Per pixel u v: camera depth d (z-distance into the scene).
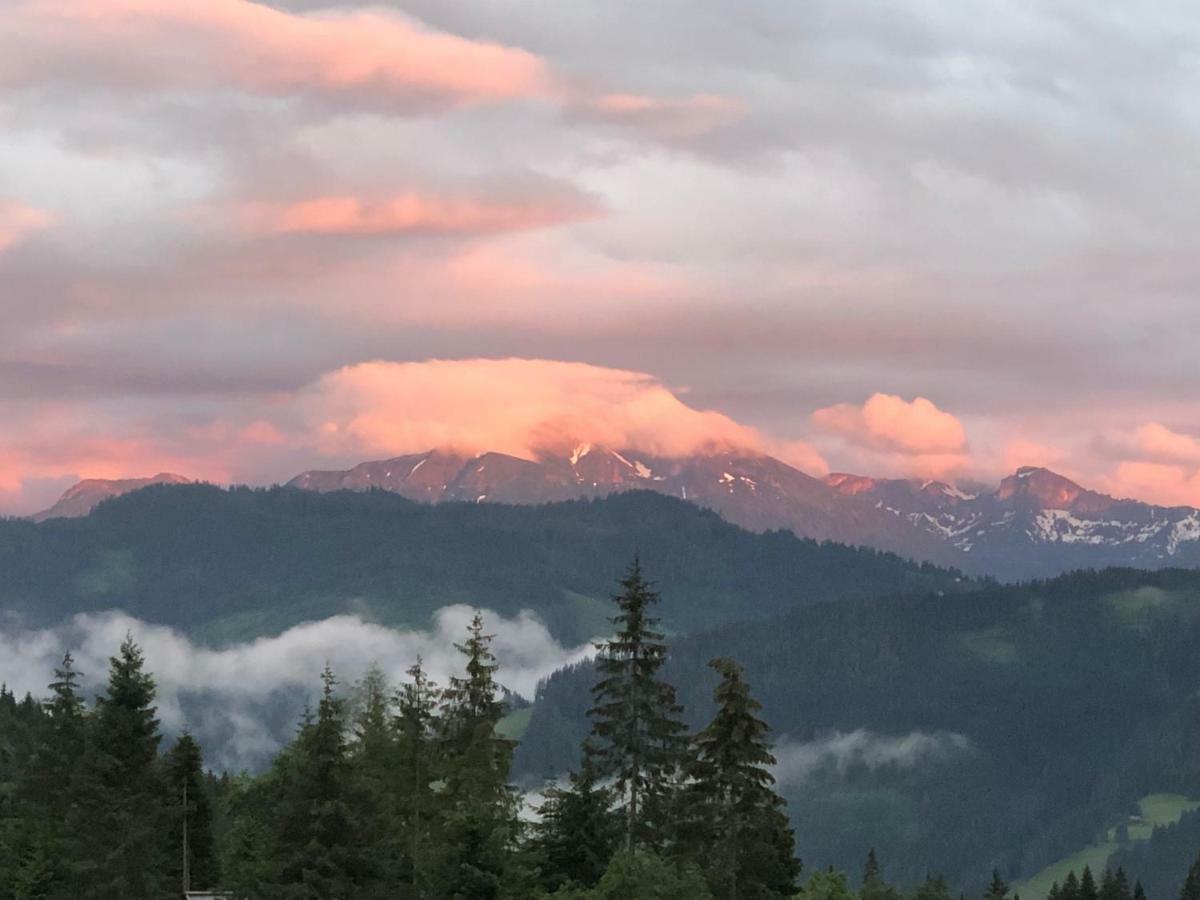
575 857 84.44
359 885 77.94
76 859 96.38
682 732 85.38
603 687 85.25
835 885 107.81
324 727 80.12
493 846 79.00
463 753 89.88
